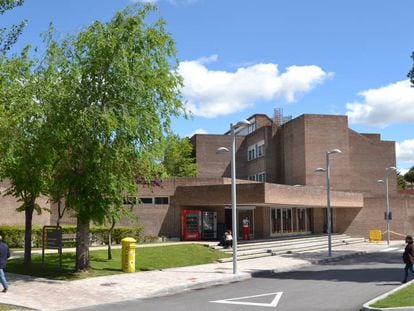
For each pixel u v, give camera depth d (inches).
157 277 821.9
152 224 1433.3
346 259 1234.0
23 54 768.3
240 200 1366.9
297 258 1190.3
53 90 762.8
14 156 757.9
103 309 563.8
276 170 2154.3
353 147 2155.5
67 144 796.0
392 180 2201.0
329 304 571.5
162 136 832.3
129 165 821.2
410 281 758.5
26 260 880.3
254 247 1323.8
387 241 1737.2
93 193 807.1
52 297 633.6
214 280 794.2
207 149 2429.9
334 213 1968.5
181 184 1491.1
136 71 798.5
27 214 884.0
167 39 834.8
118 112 779.4
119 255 1033.5
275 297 634.2
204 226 1454.2
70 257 970.7
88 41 785.6
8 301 590.6
